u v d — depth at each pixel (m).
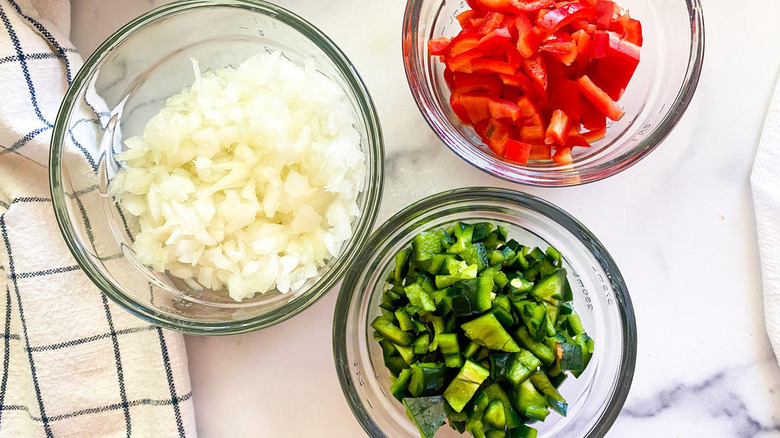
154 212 1.06
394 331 1.03
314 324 1.21
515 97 1.05
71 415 1.18
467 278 0.96
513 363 0.97
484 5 1.02
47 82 1.14
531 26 0.99
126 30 1.04
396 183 1.21
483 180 1.21
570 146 1.08
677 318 1.20
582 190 1.20
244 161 1.05
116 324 1.17
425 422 0.98
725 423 1.20
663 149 1.20
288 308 1.05
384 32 1.20
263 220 1.08
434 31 1.17
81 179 1.10
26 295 1.15
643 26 1.16
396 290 1.06
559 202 1.21
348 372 1.08
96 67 1.06
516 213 1.13
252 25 1.12
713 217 1.20
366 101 1.04
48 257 1.16
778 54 1.19
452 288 0.96
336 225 1.07
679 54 1.13
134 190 1.08
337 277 1.04
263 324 1.06
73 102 1.05
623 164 1.08
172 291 1.14
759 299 1.20
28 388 1.19
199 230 1.04
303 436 1.21
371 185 1.06
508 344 0.96
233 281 1.06
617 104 1.12
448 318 1.00
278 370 1.21
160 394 1.16
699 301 1.20
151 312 1.07
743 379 1.20
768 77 1.19
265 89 1.07
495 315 0.96
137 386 1.18
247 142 1.06
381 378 1.17
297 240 1.09
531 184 1.08
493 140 1.08
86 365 1.17
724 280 1.20
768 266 1.17
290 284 1.08
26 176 1.17
